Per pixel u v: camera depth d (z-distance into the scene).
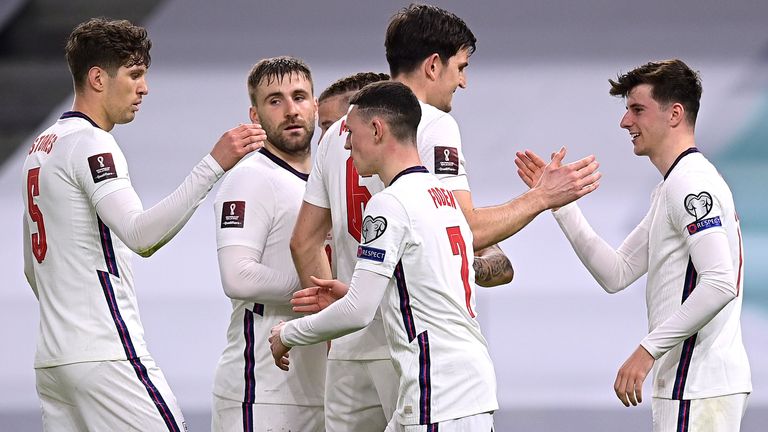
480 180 36.44
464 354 9.51
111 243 10.92
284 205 11.67
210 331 26.84
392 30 10.86
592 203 35.25
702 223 10.27
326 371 11.32
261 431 11.55
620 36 43.16
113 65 10.94
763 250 33.53
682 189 10.46
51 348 10.74
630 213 34.31
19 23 44.91
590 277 32.00
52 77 43.72
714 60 41.56
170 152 38.28
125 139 39.03
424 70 10.74
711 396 10.46
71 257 10.75
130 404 10.72
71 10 45.16
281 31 44.38
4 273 31.81
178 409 11.09
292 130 11.80
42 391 11.17
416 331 9.50
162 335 26.47
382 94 9.68
